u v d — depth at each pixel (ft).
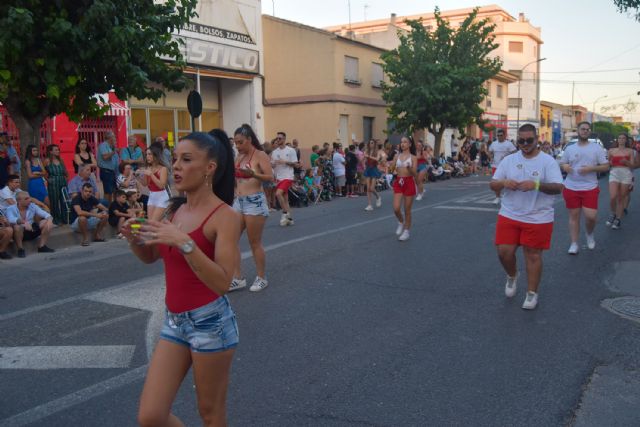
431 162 80.33
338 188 58.59
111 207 34.60
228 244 8.48
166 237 7.84
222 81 76.07
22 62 27.89
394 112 86.33
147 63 31.99
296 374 14.08
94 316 18.58
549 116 216.74
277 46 85.40
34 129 33.09
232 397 12.87
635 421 11.87
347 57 85.35
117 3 29.60
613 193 35.14
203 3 65.72
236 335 9.04
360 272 24.30
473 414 12.09
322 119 83.05
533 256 19.01
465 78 81.92
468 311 19.10
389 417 11.94
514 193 19.13
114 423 11.78
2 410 12.32
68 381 13.75
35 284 22.97
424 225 37.04
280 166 36.96
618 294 21.11
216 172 8.97
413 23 86.53
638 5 35.37
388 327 17.49
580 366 14.61
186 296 8.58
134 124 64.39
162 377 8.60
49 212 33.88
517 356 15.26
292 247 29.63
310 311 19.01
